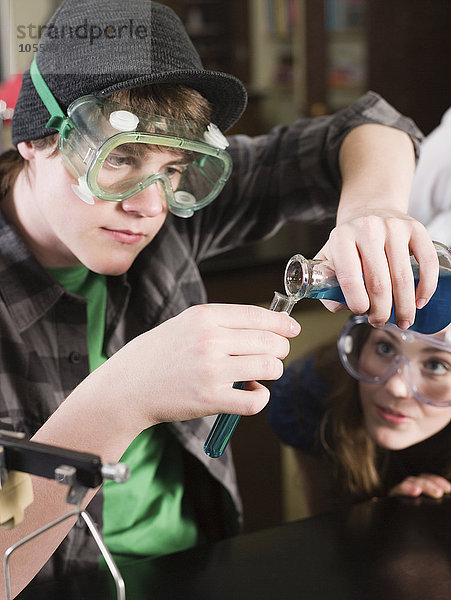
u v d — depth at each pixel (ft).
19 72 3.43
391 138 4.13
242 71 17.15
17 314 3.77
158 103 3.20
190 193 3.53
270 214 4.58
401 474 4.68
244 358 2.63
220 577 3.06
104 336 4.10
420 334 3.56
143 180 3.23
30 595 3.01
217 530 4.45
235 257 6.49
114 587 3.04
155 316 4.23
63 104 3.19
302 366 5.19
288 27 16.37
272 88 17.04
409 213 8.45
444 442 4.45
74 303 3.91
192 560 3.17
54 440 2.77
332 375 4.91
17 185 3.78
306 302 6.39
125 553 4.05
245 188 4.48
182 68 3.22
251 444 6.23
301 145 4.37
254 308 2.74
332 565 3.12
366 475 4.75
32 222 3.75
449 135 8.27
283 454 6.37
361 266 2.86
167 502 4.19
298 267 2.85
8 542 2.85
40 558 2.96
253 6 16.81
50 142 3.28
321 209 4.46
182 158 3.34
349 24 14.23
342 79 14.48
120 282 4.07
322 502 5.18
